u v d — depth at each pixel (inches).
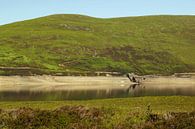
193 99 1927.9
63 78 7121.1
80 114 1130.7
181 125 982.4
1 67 7313.0
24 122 1094.4
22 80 6653.5
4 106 1731.1
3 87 5851.4
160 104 1772.9
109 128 1005.8
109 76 7672.2
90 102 2031.3
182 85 7204.7
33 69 7377.0
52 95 4217.5
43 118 1106.7
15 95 4220.0
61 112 1141.7
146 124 1011.3
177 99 1929.1
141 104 1797.5
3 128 1058.7
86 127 1016.2
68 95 4229.8
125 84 7190.0
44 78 6924.2
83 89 5570.9
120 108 1253.1
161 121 1026.7
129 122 1053.2
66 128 1029.2
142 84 7327.8
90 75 7549.2
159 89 5782.5
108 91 5132.9
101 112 1148.5
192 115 1053.2
